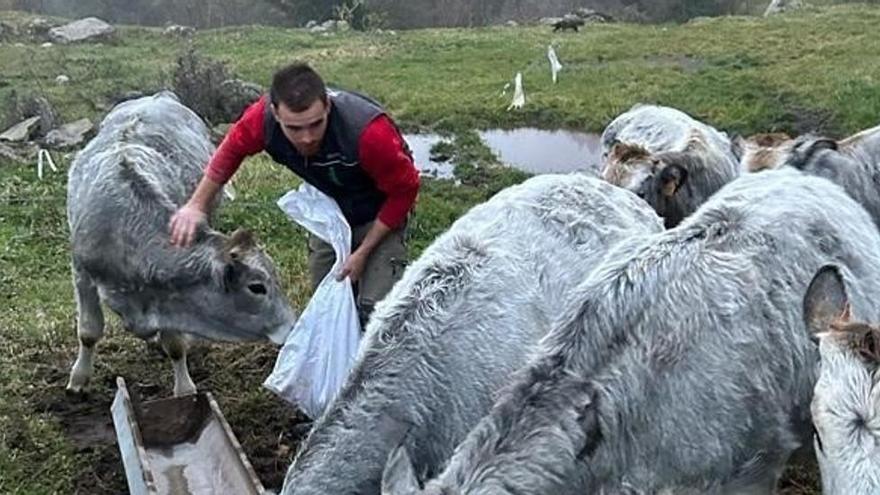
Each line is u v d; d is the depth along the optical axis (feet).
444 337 15.52
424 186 40.96
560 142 51.37
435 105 58.08
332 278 18.62
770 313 14.65
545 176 18.56
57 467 21.50
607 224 17.46
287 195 19.19
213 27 119.03
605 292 14.39
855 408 11.89
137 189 21.31
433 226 35.17
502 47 80.59
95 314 23.27
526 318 16.02
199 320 20.95
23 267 31.45
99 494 20.90
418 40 87.20
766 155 25.68
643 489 14.06
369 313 18.66
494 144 51.31
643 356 14.03
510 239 16.79
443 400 15.28
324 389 18.48
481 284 16.05
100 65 71.72
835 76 58.34
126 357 25.81
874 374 12.07
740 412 14.39
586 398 13.62
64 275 31.07
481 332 15.66
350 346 18.43
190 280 20.54
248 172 41.09
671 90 58.85
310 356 18.57
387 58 77.00
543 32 90.74
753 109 53.16
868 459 11.52
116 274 21.36
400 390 15.11
